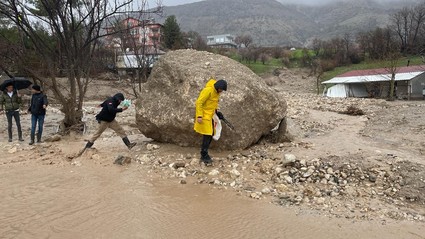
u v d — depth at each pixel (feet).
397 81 134.31
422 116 48.24
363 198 24.04
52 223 19.03
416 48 224.33
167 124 32.35
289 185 25.72
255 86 32.60
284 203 22.98
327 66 243.19
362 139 37.81
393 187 25.31
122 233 18.21
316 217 21.22
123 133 33.86
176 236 18.24
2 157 32.48
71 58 46.19
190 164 28.89
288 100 83.41
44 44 46.14
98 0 45.47
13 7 42.96
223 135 31.14
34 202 21.76
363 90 153.99
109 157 31.53
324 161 28.71
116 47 80.48
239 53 289.53
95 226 18.84
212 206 22.11
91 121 54.29
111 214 20.33
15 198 22.36
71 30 46.26
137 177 26.76
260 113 32.60
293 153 30.91
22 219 19.40
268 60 282.56
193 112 30.96
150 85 35.27
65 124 45.29
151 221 19.71
